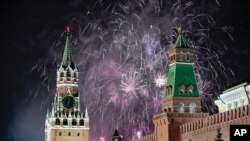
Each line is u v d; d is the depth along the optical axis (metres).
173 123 127.50
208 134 108.38
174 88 131.62
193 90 132.25
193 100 131.38
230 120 98.38
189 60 134.75
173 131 127.06
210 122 107.81
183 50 134.62
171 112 128.25
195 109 130.88
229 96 134.38
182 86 131.88
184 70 133.75
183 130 123.81
